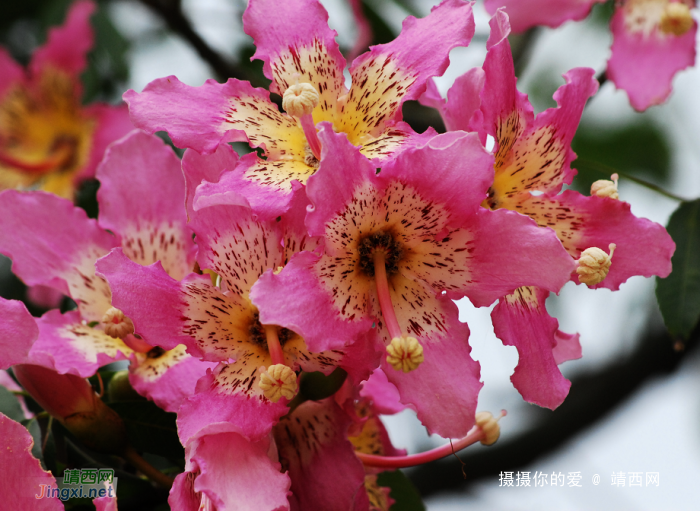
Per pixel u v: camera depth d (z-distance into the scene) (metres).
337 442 0.90
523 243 0.87
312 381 0.90
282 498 0.86
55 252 0.95
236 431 0.87
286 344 0.89
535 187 0.93
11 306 0.87
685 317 0.99
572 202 0.93
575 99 0.93
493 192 0.93
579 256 0.93
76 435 0.92
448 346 0.88
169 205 0.96
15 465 0.88
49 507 0.88
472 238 0.88
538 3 1.07
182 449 0.93
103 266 0.87
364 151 0.89
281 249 0.88
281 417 0.90
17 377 0.92
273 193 0.88
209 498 0.86
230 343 0.89
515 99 0.90
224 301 0.89
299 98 0.89
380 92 0.91
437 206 0.87
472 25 0.90
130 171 0.95
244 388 0.88
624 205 0.92
